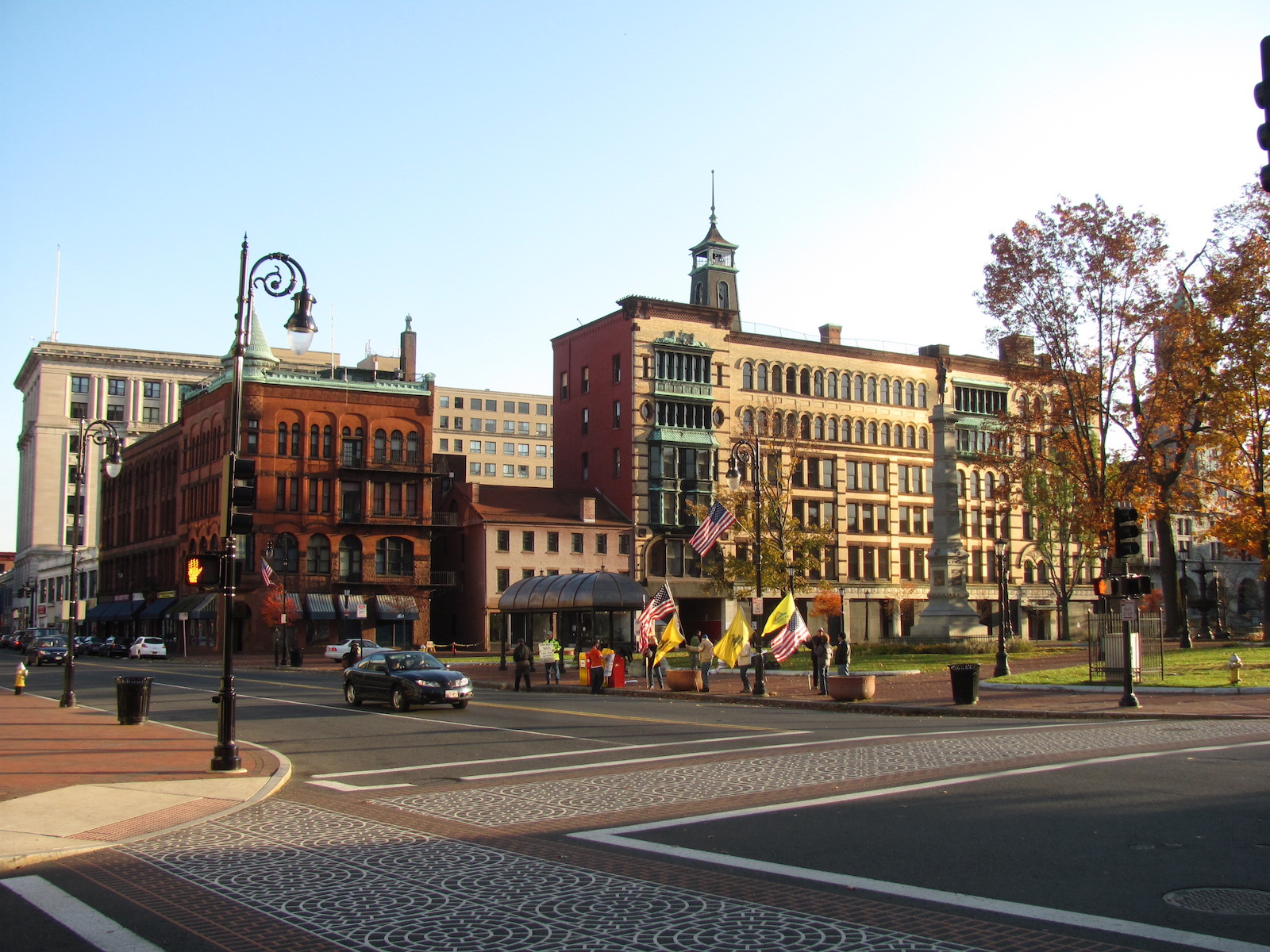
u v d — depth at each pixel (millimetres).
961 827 11836
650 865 10414
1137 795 13445
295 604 70000
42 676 49531
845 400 87312
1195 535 90875
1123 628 29062
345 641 69438
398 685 29688
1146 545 95875
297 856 11047
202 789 15055
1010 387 94812
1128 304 45594
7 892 9664
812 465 85000
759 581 36812
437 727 24969
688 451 81000
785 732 22719
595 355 84000
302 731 24219
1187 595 69375
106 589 104250
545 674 47969
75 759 18219
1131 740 19703
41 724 24766
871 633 86125
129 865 10711
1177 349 46312
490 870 10289
